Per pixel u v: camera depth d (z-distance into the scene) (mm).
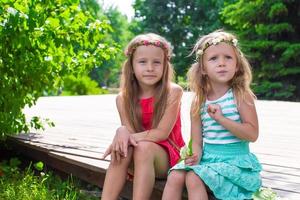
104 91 23188
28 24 4281
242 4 20438
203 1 32312
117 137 3102
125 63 3381
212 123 3049
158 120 3234
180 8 33688
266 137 5883
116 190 3111
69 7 4797
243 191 2926
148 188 3049
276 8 19172
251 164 2969
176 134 3396
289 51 19031
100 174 4098
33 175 4625
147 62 3246
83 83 21578
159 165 3166
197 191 2836
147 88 3350
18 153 5703
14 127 4859
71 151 4695
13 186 4059
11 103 4695
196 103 3123
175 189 2922
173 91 3283
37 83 4875
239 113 2996
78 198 4121
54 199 3900
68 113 9320
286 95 19297
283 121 7773
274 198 2949
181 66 30250
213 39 3039
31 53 4691
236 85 3029
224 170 2877
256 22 20547
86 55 5113
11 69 4699
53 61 4906
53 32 4527
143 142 3100
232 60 3016
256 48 20016
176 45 33688
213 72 3018
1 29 4336
